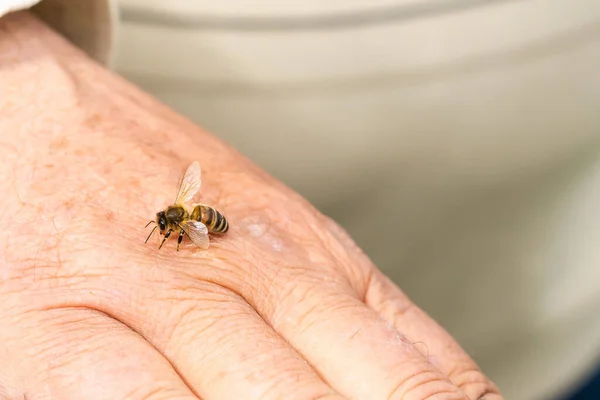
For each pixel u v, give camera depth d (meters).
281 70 0.34
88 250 0.26
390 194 0.37
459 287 0.39
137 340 0.25
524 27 0.35
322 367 0.25
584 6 0.35
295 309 0.26
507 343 0.41
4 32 0.30
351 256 0.28
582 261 0.40
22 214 0.26
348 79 0.34
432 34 0.34
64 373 0.24
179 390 0.24
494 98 0.35
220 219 0.26
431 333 0.27
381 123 0.35
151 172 0.27
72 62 0.30
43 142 0.28
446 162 0.36
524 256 0.40
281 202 0.28
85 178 0.27
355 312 0.26
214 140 0.30
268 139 0.35
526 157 0.37
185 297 0.25
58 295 0.25
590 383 0.47
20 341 0.25
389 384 0.25
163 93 0.35
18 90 0.29
